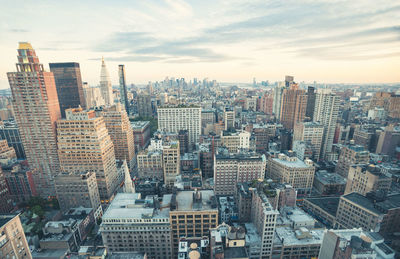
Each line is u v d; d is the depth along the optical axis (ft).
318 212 588.09
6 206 612.70
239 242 312.71
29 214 563.89
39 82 627.05
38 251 436.35
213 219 416.67
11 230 295.07
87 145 634.84
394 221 444.55
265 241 411.75
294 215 494.59
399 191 590.55
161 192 632.79
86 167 652.07
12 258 294.05
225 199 599.98
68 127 625.00
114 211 435.94
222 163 638.94
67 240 440.04
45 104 646.33
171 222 416.87
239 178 648.79
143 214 417.08
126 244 425.69
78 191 579.07
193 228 422.41
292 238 437.17
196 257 301.43
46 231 459.73
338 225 522.06
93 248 332.60
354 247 279.69
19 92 629.51
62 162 647.97
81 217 524.11
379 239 319.88
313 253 423.64
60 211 581.53
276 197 471.62
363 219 456.04
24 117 652.48
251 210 489.67
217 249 289.53
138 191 613.11
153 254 431.84
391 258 297.94
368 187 540.52
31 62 629.51
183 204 437.17
